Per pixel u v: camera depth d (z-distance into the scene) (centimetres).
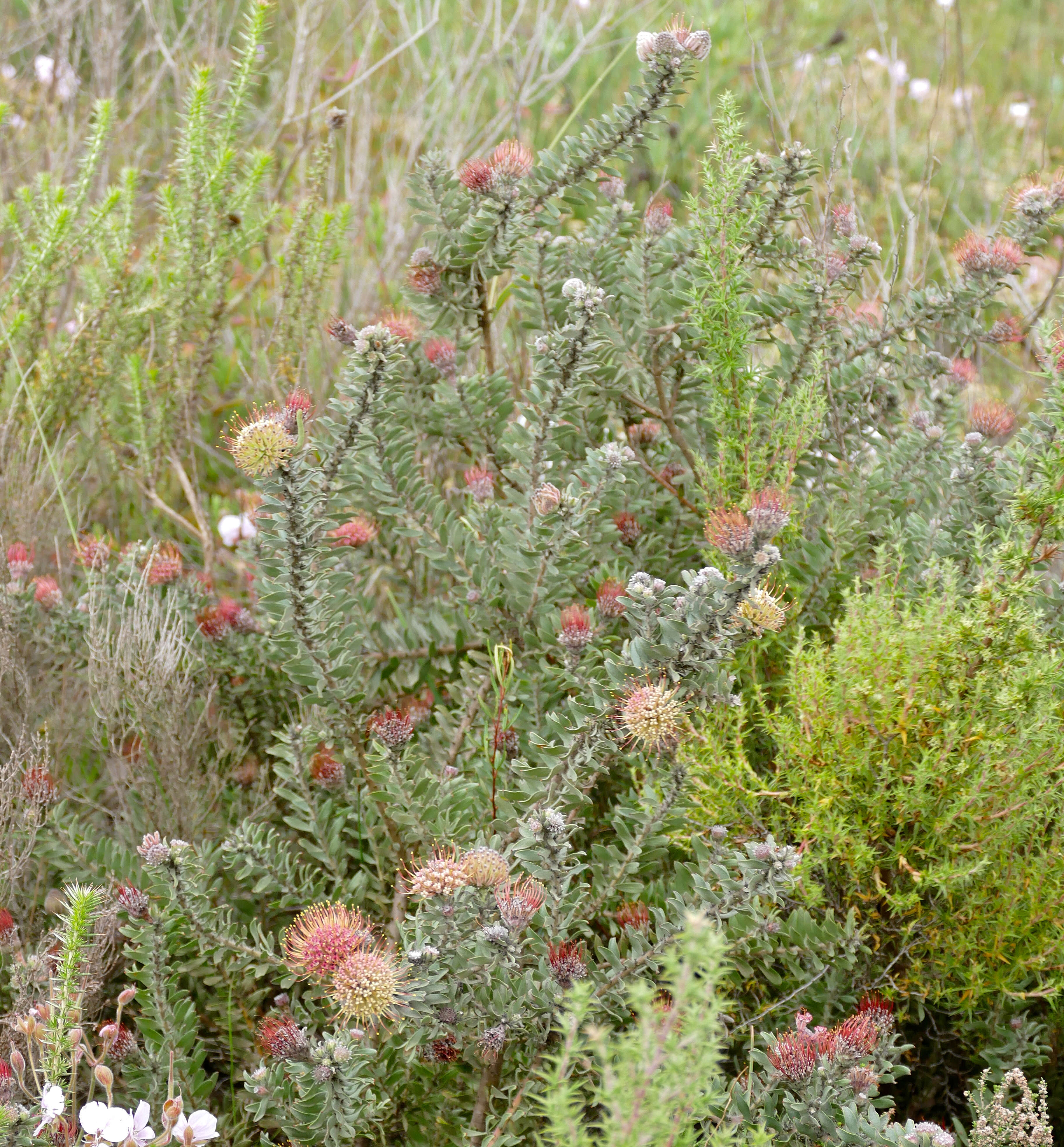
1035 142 612
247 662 287
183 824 263
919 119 616
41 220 359
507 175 271
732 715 235
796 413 271
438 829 225
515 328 366
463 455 346
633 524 291
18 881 246
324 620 235
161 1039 215
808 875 227
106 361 361
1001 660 221
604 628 251
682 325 280
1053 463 231
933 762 219
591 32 555
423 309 295
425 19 564
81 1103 229
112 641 283
